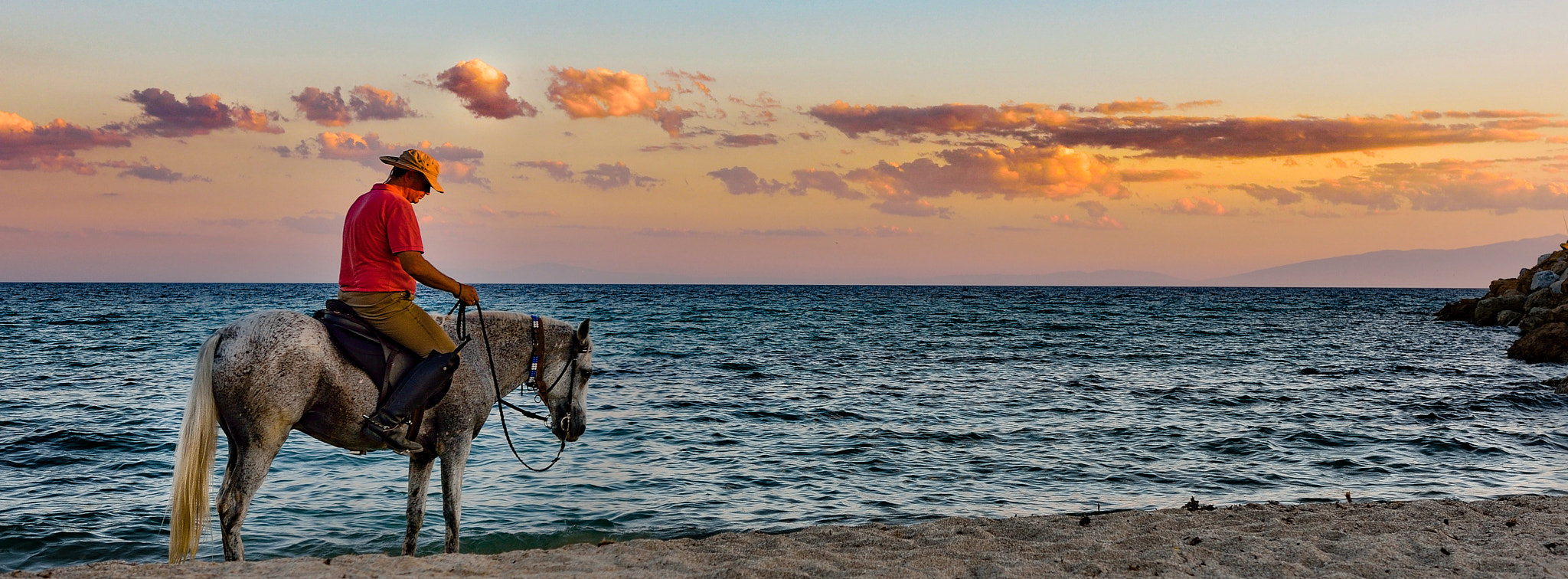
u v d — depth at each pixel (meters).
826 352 29.91
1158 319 61.53
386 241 5.75
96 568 5.37
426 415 6.07
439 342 5.96
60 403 15.73
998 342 35.97
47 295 109.38
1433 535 6.69
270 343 5.39
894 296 134.00
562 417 7.08
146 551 7.50
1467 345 36.19
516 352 6.72
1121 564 5.92
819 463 11.24
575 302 97.69
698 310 74.12
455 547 6.21
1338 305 103.25
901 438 12.95
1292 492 9.98
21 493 9.32
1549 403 17.53
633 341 34.53
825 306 87.31
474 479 10.02
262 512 8.59
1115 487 10.12
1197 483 10.38
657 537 8.00
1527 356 28.47
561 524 8.36
